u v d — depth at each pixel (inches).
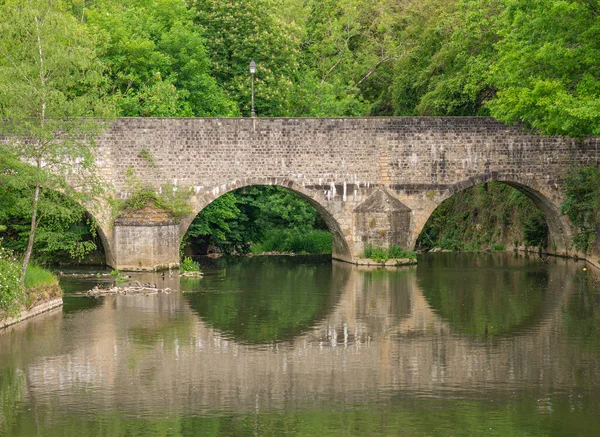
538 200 2183.8
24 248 2081.7
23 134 1488.7
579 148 2127.2
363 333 1363.2
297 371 1161.4
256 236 2578.7
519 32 1870.1
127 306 1569.9
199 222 2317.9
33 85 1462.8
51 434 949.8
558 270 1999.3
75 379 1125.7
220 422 981.2
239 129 2012.8
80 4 2576.3
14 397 1058.7
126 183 1975.9
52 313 1503.4
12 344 1288.1
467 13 2279.8
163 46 2362.2
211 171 2006.6
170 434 949.2
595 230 2086.6
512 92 1856.5
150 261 1972.2
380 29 3228.3
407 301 1619.1
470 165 2096.5
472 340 1314.0
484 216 2596.0
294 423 978.1
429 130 2080.5
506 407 1023.6
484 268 2063.2
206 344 1294.3
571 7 1692.9
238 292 1727.4
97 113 1535.4
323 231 2657.5
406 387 1095.0
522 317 1465.3
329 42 3164.4
